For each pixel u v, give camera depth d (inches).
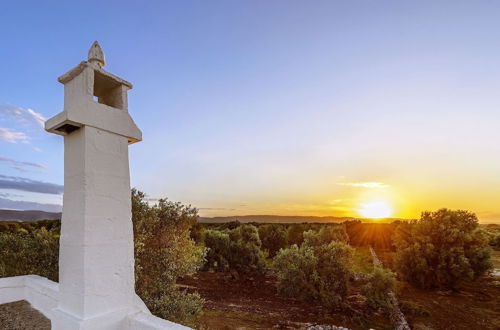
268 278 925.2
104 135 102.6
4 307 179.6
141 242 323.0
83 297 91.0
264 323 521.7
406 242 832.9
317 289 655.1
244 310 597.0
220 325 491.8
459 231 761.6
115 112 107.0
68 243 99.7
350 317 569.9
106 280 97.2
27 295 194.7
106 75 108.4
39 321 159.9
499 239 1321.4
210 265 959.6
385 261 1111.0
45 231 329.1
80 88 101.7
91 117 98.3
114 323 97.0
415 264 789.2
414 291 752.3
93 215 95.9
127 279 103.5
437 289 762.8
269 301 680.4
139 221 326.0
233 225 1343.5
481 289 758.5
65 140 106.4
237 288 796.6
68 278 98.4
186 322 329.1
